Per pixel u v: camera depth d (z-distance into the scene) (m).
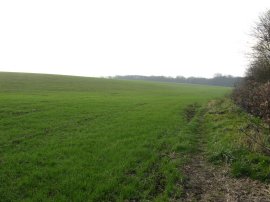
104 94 46.53
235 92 32.44
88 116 21.80
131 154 12.19
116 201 8.41
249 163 10.46
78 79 76.69
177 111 26.31
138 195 8.76
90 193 8.83
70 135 15.60
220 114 23.27
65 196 8.61
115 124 18.89
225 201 8.34
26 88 48.66
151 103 34.16
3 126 16.91
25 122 18.31
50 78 69.81
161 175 10.05
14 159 11.40
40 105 25.88
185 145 13.38
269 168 9.85
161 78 176.88
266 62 30.55
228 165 10.76
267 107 13.82
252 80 29.08
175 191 8.91
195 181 9.67
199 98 46.28
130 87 70.75
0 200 8.33
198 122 20.59
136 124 19.00
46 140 14.40
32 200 8.33
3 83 52.00
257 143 11.46
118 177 9.80
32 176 9.84
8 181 9.50
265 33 33.09
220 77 157.38
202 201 8.38
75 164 11.05
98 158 11.75
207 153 12.31
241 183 9.38
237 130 15.20
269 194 8.57
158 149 13.09
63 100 31.78
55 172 10.23
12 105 24.64
